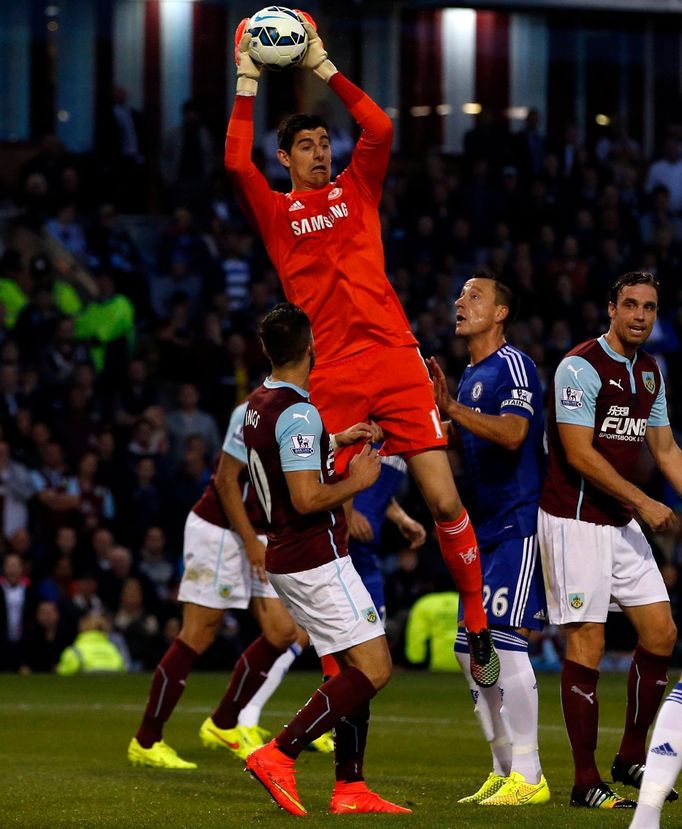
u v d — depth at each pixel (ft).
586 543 45.91
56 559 110.22
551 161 160.86
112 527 117.19
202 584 57.88
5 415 119.24
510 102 173.58
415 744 64.54
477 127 162.50
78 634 108.37
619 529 46.29
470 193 155.94
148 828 38.88
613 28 176.24
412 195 153.89
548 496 46.70
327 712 41.83
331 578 42.37
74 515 114.83
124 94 156.04
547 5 172.45
